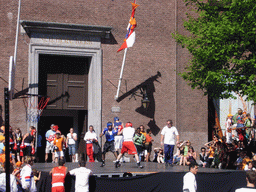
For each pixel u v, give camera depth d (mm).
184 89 22875
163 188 13570
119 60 22172
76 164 18062
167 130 16750
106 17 22109
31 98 20578
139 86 22281
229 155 18703
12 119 20234
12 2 20672
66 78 21844
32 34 20797
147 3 22766
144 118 22266
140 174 14180
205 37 18719
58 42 21203
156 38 22734
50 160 21984
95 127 21531
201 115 23000
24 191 12375
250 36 17938
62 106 21625
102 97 21797
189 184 10281
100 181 12969
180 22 23000
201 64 19078
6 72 20359
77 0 21734
